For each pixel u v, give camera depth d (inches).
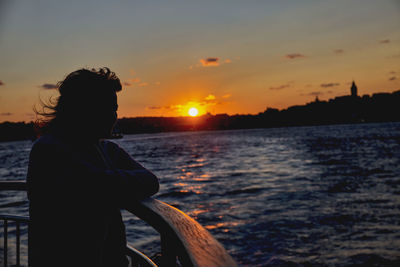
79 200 33.7
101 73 42.2
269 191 674.2
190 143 4133.9
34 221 34.9
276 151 2096.5
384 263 278.2
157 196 695.7
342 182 756.0
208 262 22.0
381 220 405.4
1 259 151.3
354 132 5128.0
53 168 34.4
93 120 39.1
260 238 355.6
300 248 320.5
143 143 4731.8
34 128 40.3
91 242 34.4
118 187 33.1
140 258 52.1
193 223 30.0
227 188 748.6
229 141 4281.5
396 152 1625.2
